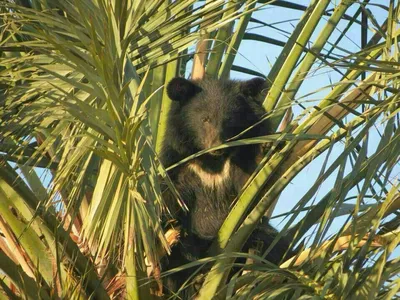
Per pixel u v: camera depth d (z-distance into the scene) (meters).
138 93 8.75
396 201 9.88
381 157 8.65
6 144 9.88
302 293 9.09
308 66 11.60
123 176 8.70
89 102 9.34
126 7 9.55
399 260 8.55
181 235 12.97
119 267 10.19
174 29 10.17
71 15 9.57
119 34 9.36
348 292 8.23
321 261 8.91
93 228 8.80
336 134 9.58
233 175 14.20
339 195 9.09
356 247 9.12
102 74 8.71
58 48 8.73
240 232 10.02
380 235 9.19
